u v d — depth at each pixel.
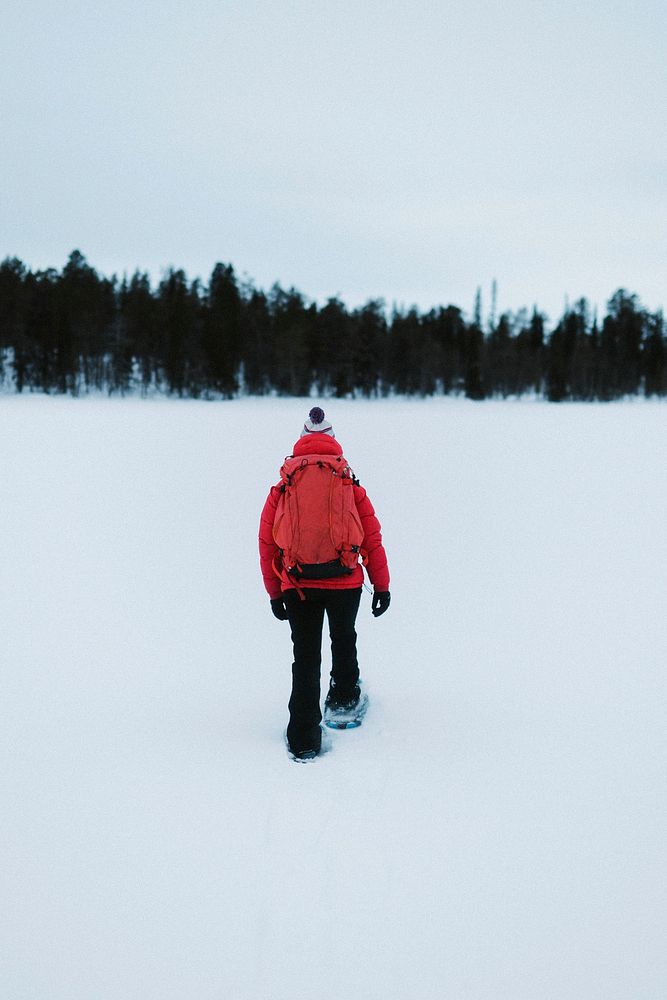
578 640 4.52
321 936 1.94
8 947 1.90
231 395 65.38
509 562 6.75
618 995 1.75
